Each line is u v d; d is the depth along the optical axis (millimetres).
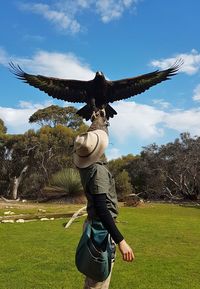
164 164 39562
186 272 7527
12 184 39875
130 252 3035
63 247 9500
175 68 5699
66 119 46531
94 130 3404
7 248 9359
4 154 41438
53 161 40469
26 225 13188
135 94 5531
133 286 6629
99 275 3127
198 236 11539
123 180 36750
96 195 3115
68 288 6418
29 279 6855
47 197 29172
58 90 5492
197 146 38062
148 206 23328
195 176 36406
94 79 5246
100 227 3158
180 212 19422
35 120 46406
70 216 16859
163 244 10250
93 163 3201
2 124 46969
